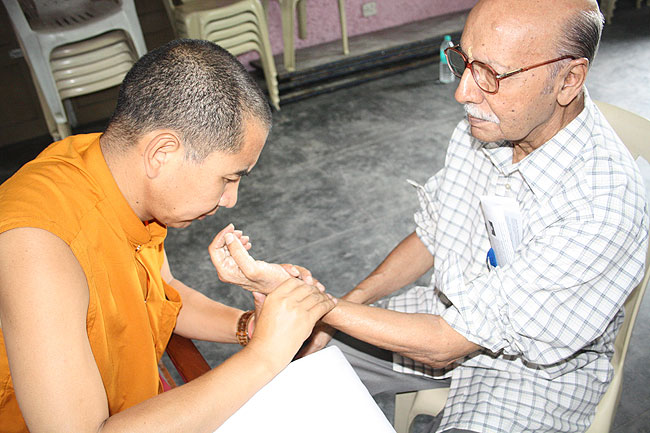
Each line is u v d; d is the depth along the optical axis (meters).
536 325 1.14
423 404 1.47
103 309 0.96
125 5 3.71
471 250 1.39
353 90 4.82
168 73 0.87
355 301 1.46
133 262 1.03
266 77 4.45
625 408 1.90
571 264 1.10
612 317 1.14
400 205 3.16
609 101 4.16
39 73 3.70
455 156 1.43
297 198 3.33
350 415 0.87
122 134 0.92
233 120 0.88
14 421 0.98
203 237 3.06
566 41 1.01
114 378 1.05
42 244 0.82
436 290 1.46
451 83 4.75
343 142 3.94
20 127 4.49
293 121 4.34
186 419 0.86
